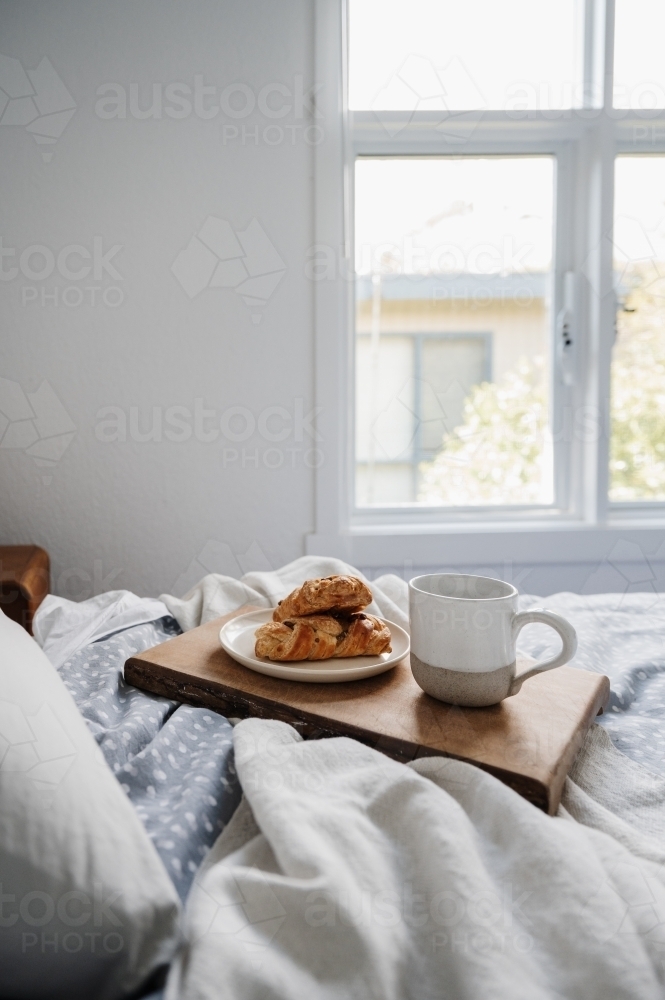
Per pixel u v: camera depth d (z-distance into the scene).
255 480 1.74
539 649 0.81
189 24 1.63
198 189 1.67
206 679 0.66
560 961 0.37
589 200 1.76
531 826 0.43
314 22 1.64
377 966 0.35
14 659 0.53
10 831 0.38
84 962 0.36
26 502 1.71
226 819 0.50
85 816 0.40
